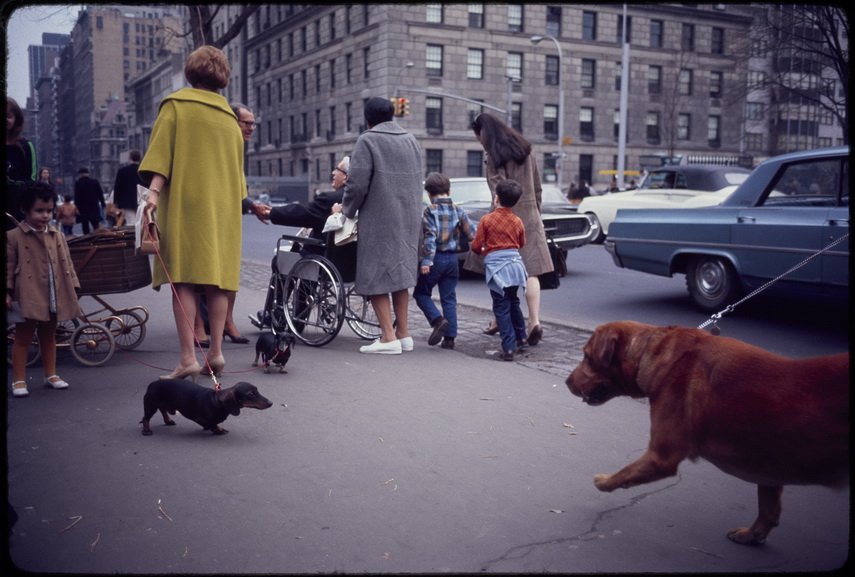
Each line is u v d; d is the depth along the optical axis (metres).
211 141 4.97
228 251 5.07
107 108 143.38
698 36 54.38
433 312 6.45
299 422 4.36
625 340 3.02
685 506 3.31
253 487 3.41
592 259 14.88
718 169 16.28
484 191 13.05
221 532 2.97
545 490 3.46
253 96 68.94
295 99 60.94
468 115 49.50
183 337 4.97
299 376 5.42
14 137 4.66
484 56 49.38
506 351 6.02
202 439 4.06
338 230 6.20
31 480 3.46
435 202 6.38
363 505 3.25
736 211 7.74
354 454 3.86
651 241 8.70
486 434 4.20
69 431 4.15
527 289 6.52
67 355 6.05
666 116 52.56
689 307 9.00
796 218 7.12
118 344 6.22
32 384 5.12
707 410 2.67
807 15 18.61
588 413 4.61
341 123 53.91
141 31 151.25
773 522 2.89
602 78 52.66
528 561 2.79
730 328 7.73
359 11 49.91
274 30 62.66
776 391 2.54
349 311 6.81
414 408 4.66
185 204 4.88
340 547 2.87
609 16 52.22
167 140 4.85
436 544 2.91
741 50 23.30
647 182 17.67
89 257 5.66
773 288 7.48
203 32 16.31
